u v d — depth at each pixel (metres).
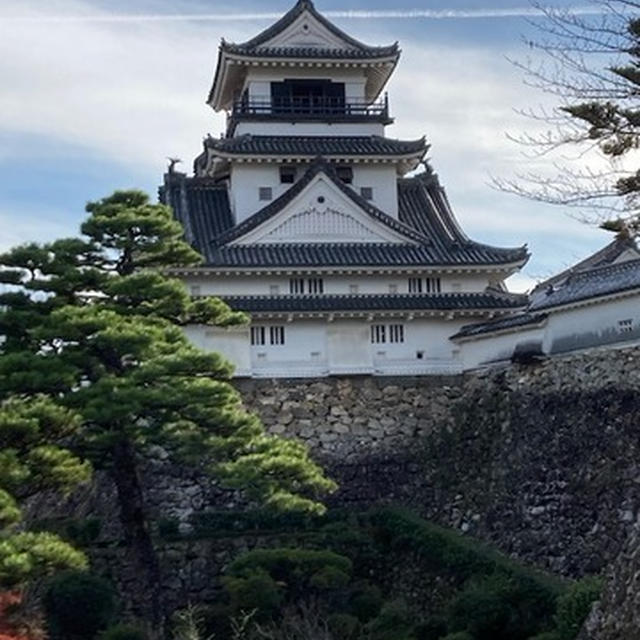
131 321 29.50
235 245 45.06
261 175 48.78
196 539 37.19
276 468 28.97
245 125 50.09
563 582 30.73
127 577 35.50
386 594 36.31
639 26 19.50
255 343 42.69
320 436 41.41
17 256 30.66
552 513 34.56
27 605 30.69
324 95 51.88
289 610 32.16
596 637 21.75
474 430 39.91
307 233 45.94
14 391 27.39
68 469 23.88
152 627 29.86
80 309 28.67
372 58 51.34
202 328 41.72
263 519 38.47
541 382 37.72
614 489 32.78
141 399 27.66
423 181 52.62
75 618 31.59
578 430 35.09
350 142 49.72
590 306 36.53
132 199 32.25
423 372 43.47
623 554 22.36
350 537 37.41
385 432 41.84
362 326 43.47
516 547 34.97
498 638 29.28
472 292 45.44
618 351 34.88
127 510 29.95
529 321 39.06
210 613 32.88
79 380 28.91
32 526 37.88
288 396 41.88
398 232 46.59
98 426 28.44
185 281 43.38
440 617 31.64
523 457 36.69
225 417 29.28
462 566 34.22
